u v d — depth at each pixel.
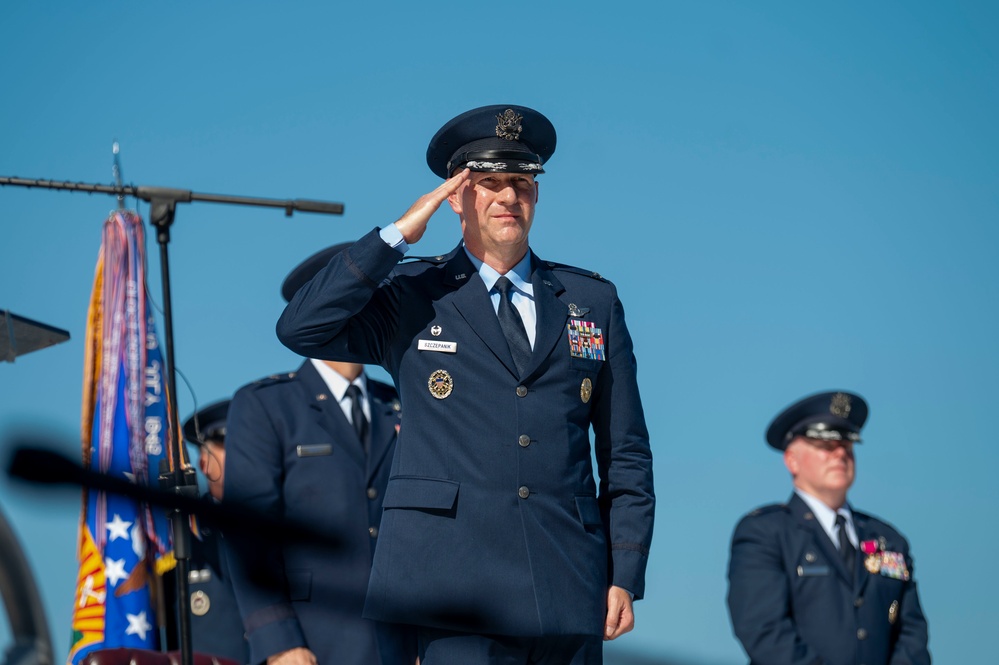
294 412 13.84
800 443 17.62
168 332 10.84
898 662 17.12
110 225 12.00
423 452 9.85
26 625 4.88
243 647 14.60
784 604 16.83
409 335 10.03
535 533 9.64
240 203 11.12
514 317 10.09
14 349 11.52
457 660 9.58
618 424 10.38
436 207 9.73
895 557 17.42
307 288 9.78
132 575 12.17
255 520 5.32
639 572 10.13
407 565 9.66
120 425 11.89
